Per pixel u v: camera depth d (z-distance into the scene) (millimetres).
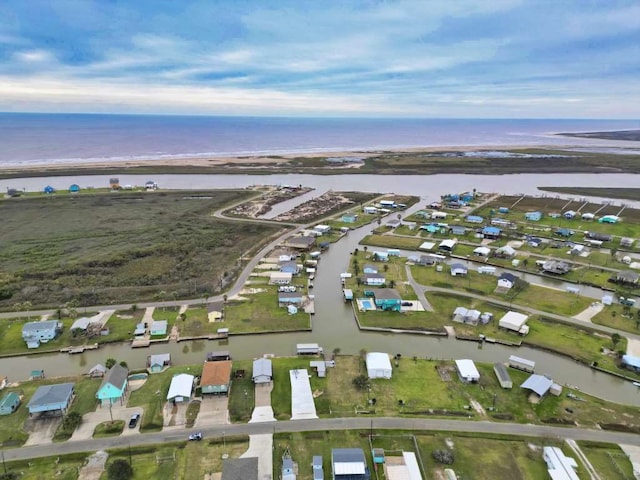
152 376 59062
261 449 46375
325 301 84188
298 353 64812
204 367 57875
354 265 100812
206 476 42875
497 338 70062
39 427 49344
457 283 91188
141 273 95000
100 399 53406
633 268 98812
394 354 66062
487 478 43062
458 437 48438
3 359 64625
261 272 96438
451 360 63688
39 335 67750
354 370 60625
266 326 73125
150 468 43781
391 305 79250
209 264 100812
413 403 54000
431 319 75938
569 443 47656
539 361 64750
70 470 43500
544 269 97188
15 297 82875
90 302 80562
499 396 55625
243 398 54562
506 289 87375
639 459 45625
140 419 50656
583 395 56156
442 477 42969
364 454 45312
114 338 69062
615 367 62219
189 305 80000
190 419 50750
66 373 61312
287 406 53281
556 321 75188
